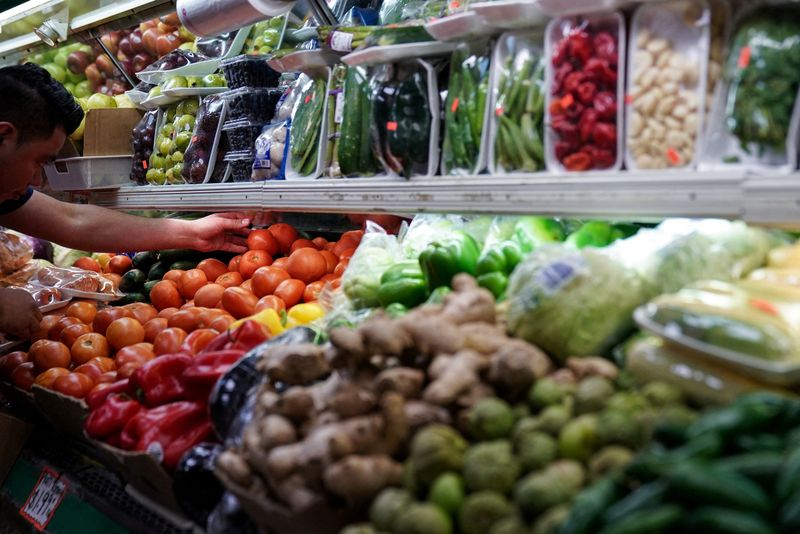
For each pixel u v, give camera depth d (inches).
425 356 58.0
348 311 87.7
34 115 102.7
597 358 56.4
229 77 115.1
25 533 87.4
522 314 59.4
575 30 65.4
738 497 36.0
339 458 51.5
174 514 71.6
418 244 93.3
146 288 131.0
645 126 61.7
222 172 117.9
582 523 38.6
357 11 106.7
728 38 59.2
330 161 93.7
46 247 159.0
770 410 41.4
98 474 83.9
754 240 64.4
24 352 108.2
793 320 49.7
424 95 79.6
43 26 154.7
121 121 141.2
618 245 68.6
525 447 46.7
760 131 54.7
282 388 65.3
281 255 125.4
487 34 74.8
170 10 132.6
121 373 88.0
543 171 69.4
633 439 44.9
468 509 45.2
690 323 48.2
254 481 56.8
